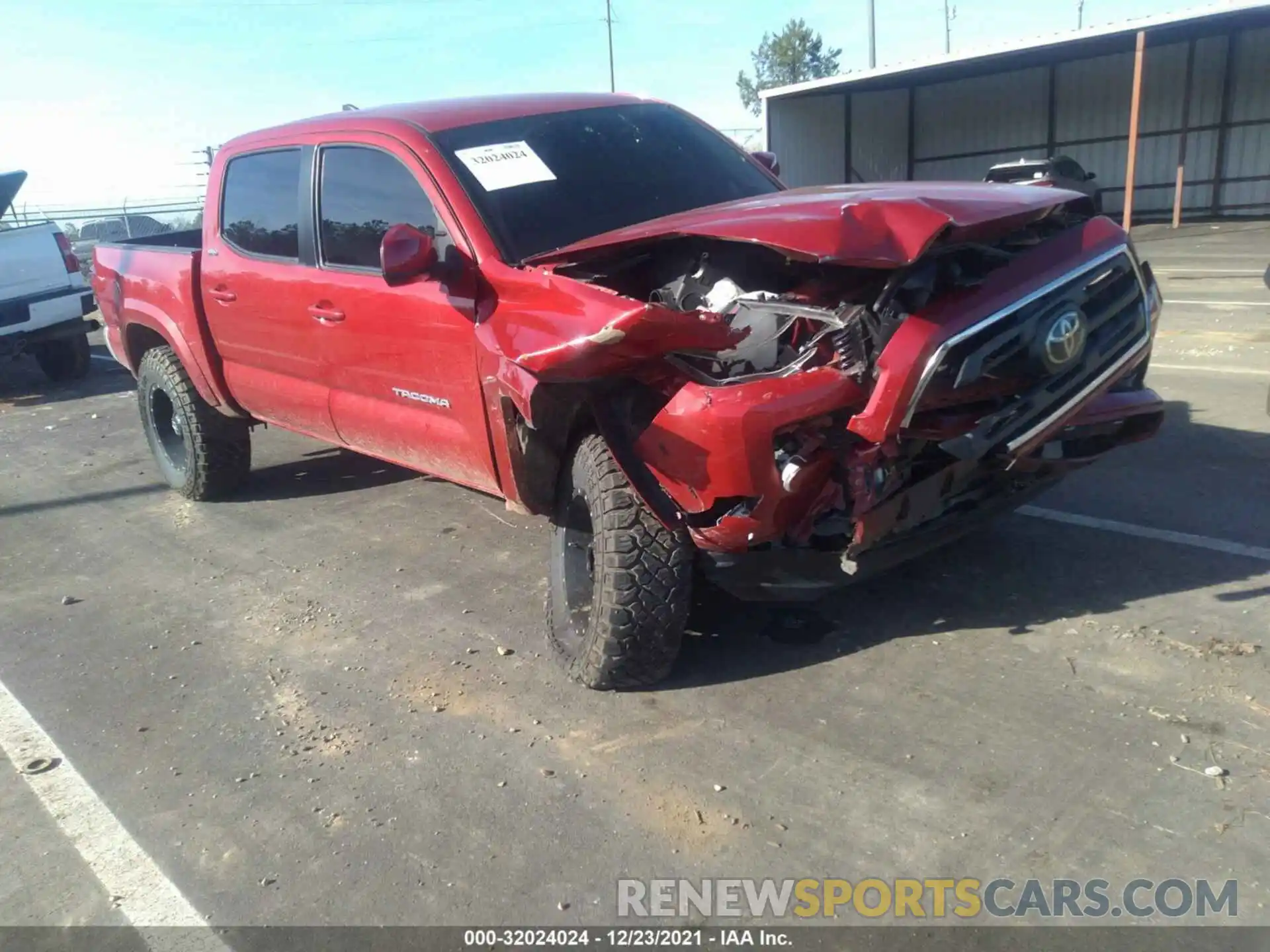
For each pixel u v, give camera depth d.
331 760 3.39
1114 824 2.74
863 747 3.18
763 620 4.05
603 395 3.34
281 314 5.00
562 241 3.95
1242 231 22.14
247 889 2.80
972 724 3.25
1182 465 5.39
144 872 2.91
